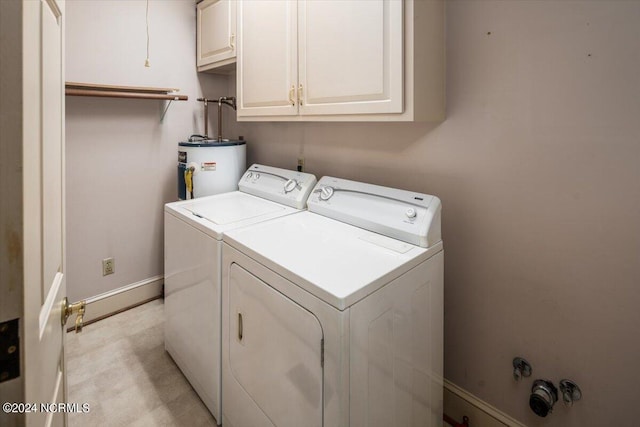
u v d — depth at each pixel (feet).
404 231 4.34
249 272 4.10
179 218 5.60
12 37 1.43
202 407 5.35
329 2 4.81
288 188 6.24
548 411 4.11
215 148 7.35
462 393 5.06
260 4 6.06
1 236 1.44
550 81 3.89
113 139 7.46
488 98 4.39
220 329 4.75
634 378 3.61
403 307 3.76
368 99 4.48
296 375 3.48
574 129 3.78
